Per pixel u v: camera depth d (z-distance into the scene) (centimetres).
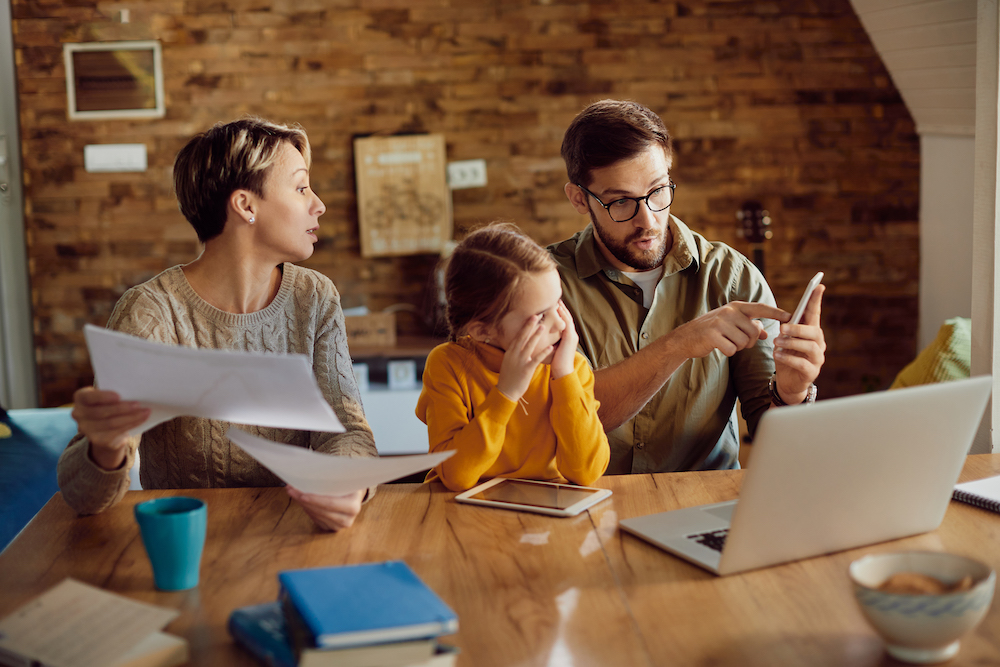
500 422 124
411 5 362
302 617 77
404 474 104
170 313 134
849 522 99
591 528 110
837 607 89
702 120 366
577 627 86
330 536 109
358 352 346
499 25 363
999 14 141
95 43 359
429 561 101
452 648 77
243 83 364
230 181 128
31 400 375
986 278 146
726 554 94
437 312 363
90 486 112
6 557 104
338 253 375
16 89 361
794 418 87
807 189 368
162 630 86
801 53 361
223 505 121
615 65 364
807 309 133
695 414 160
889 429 93
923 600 75
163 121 365
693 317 162
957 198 331
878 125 363
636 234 151
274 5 360
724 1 359
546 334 124
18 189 365
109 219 369
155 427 136
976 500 114
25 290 371
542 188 372
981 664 77
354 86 365
